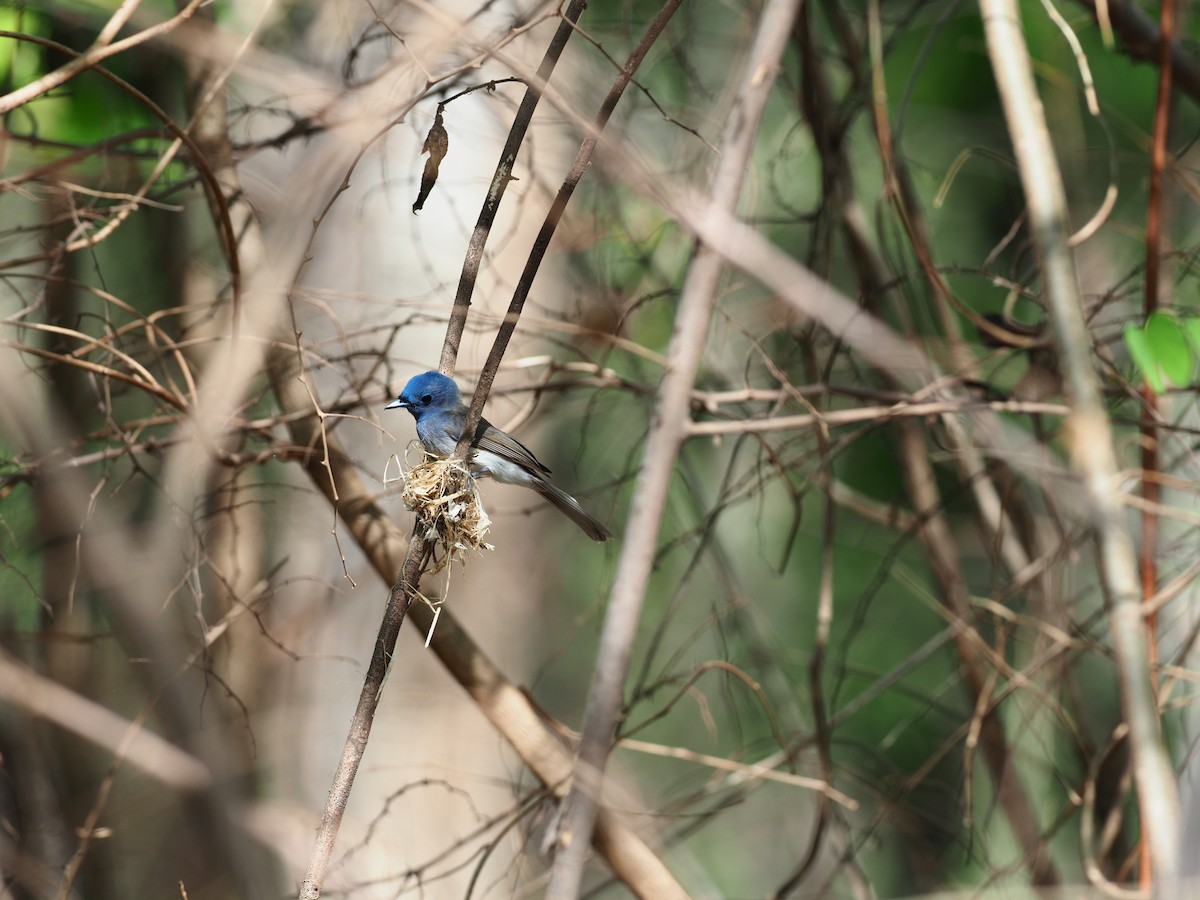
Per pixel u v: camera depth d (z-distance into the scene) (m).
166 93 11.42
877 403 11.39
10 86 10.47
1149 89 16.00
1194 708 8.80
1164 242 10.87
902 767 16.97
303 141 10.05
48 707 9.51
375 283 12.11
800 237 14.71
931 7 15.96
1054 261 7.12
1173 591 8.75
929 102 17.12
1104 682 14.49
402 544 8.90
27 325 8.28
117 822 11.33
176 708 9.73
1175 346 7.56
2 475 9.08
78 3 10.33
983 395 10.10
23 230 9.05
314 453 8.84
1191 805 5.41
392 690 12.79
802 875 9.74
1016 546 11.73
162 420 8.85
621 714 9.48
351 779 6.42
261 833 10.20
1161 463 10.69
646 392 9.84
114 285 12.45
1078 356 6.86
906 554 16.36
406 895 12.20
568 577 16.67
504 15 9.79
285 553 12.48
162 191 9.97
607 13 12.87
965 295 16.09
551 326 10.01
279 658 12.23
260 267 9.06
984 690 10.37
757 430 9.14
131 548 9.56
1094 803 10.98
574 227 11.39
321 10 10.59
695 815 9.67
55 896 10.19
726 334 10.93
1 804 10.66
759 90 7.32
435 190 12.19
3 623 10.54
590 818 7.13
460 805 12.77
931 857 11.25
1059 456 11.94
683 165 10.69
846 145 11.85
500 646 14.52
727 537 18.36
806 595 18.33
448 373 6.71
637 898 8.27
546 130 11.74
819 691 10.12
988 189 16.75
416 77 8.77
